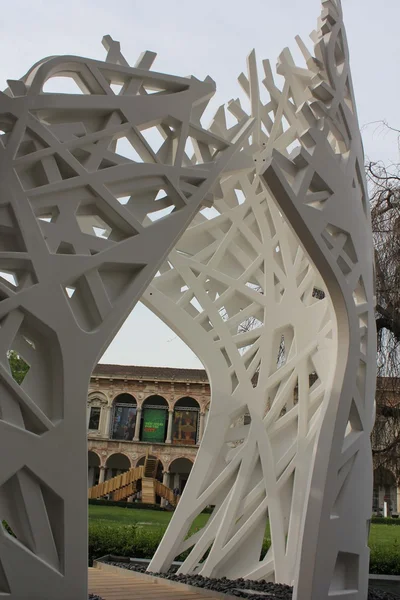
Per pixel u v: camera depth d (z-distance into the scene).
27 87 5.31
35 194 5.12
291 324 9.62
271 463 8.86
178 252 9.64
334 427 6.15
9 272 5.12
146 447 46.69
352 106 7.95
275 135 10.02
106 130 5.58
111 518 23.30
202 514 26.08
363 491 6.57
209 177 6.09
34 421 4.83
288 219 6.31
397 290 12.38
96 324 5.26
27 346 5.05
